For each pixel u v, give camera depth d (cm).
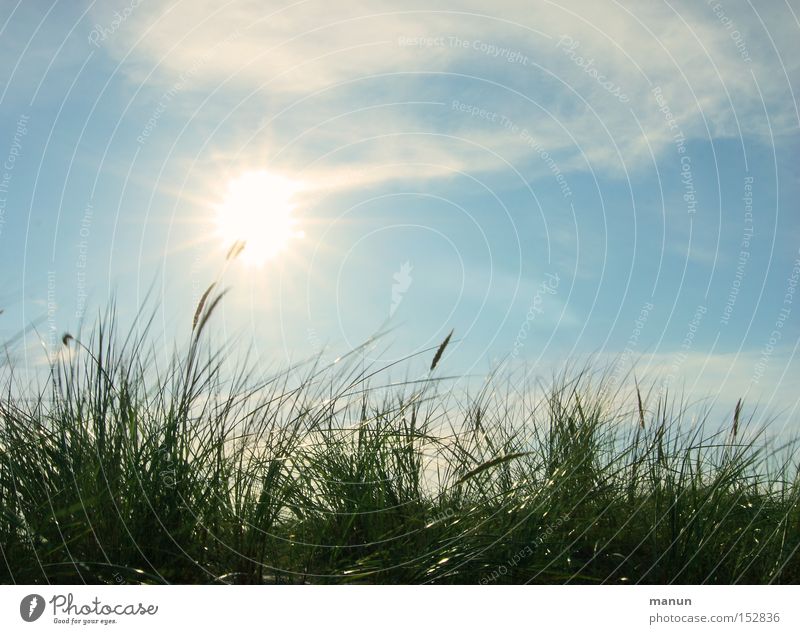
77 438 346
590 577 361
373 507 387
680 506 388
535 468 423
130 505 338
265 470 373
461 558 364
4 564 316
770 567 380
